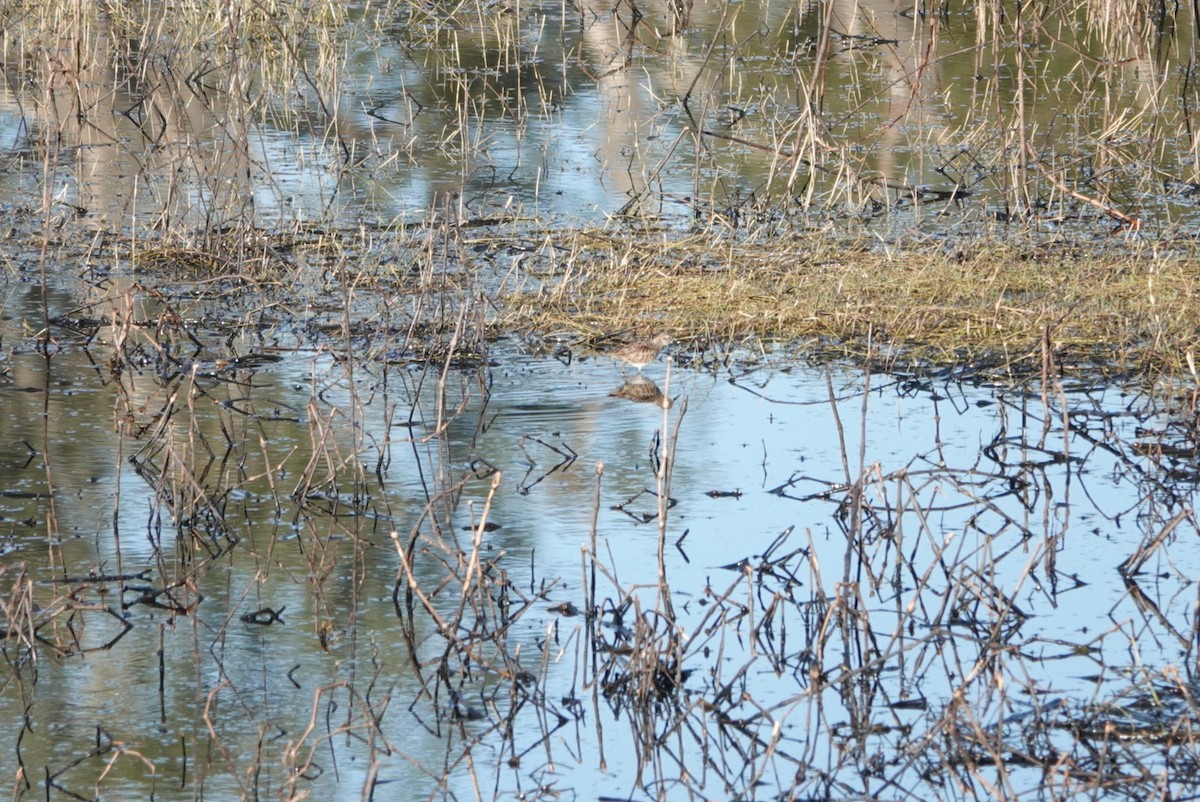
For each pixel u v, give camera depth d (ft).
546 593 47.42
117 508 51.11
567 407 63.41
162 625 43.62
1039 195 95.40
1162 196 94.58
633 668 41.83
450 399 64.13
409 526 52.08
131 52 124.47
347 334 56.85
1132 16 113.80
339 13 142.10
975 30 138.72
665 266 80.79
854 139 108.37
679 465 57.21
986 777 37.81
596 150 106.52
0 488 54.29
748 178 99.66
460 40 139.74
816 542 50.93
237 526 52.16
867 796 37.09
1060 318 68.69
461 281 77.77
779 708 41.27
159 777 38.14
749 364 68.59
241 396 63.98
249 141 107.14
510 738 40.06
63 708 41.24
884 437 59.57
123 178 97.04
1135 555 48.03
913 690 41.98
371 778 37.27
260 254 82.43
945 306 73.67
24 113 112.06
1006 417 61.41
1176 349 67.26
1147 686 41.27
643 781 38.14
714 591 47.52
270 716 40.96
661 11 151.02
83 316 73.97
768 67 129.08
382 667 43.47
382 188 96.99
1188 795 36.17
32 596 45.16
